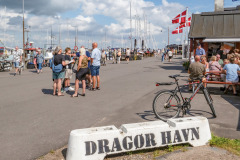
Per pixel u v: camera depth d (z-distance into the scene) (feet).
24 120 19.72
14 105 25.27
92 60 34.06
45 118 20.30
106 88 36.40
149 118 20.01
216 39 60.18
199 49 48.75
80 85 40.45
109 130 12.81
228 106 24.44
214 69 36.83
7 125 18.39
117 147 12.80
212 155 12.84
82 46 30.35
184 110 19.76
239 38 59.16
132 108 23.63
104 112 22.21
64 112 22.30
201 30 63.82
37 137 15.81
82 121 19.42
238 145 14.08
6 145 14.44
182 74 56.59
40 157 12.85
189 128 14.21
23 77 53.57
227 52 61.36
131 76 53.16
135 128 13.19
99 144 12.48
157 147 13.91
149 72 63.10
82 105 25.14
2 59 72.02
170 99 19.57
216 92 32.55
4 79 49.52
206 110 22.65
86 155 12.24
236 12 65.10
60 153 13.41
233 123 18.70
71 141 12.31
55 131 17.02
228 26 62.85
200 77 20.38
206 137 14.53
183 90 32.53
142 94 31.14
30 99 28.43
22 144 14.61
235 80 30.17
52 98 28.99
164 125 13.74
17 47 59.67
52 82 44.29
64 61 30.14
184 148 13.84
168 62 118.01
